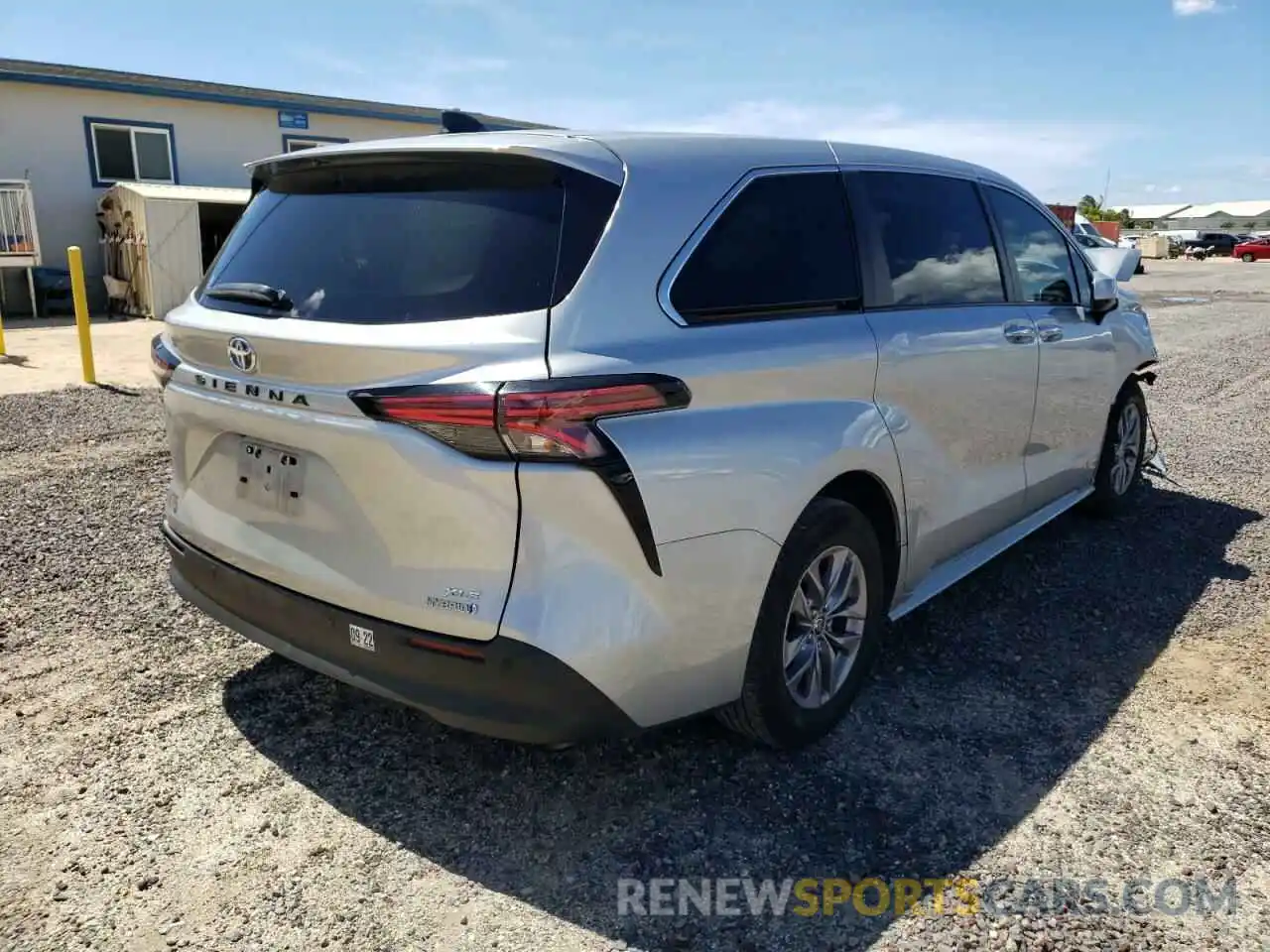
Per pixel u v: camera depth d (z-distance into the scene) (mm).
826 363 2896
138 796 2805
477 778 2918
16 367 10539
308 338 2455
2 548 4754
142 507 5477
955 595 4332
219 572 2887
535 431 2215
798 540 2801
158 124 18438
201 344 2795
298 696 3389
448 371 2273
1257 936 2295
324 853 2580
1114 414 5129
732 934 2307
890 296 3293
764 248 2863
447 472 2271
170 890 2432
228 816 2725
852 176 3285
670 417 2441
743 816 2744
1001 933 2307
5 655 3639
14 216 16172
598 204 2479
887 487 3172
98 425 7508
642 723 2512
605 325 2383
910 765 2994
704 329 2598
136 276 16562
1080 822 2713
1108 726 3221
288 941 2270
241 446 2773
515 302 2342
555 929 2318
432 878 2492
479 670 2322
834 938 2295
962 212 3812
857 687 3234
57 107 17266
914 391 3266
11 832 2635
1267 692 3438
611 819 2730
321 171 2887
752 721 2873
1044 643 3854
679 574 2455
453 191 2584
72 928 2297
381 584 2443
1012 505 4145
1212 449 6949
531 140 2566
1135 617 4090
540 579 2289
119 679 3480
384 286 2506
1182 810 2768
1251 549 4891
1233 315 17266
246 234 3033
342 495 2484
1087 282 4691
